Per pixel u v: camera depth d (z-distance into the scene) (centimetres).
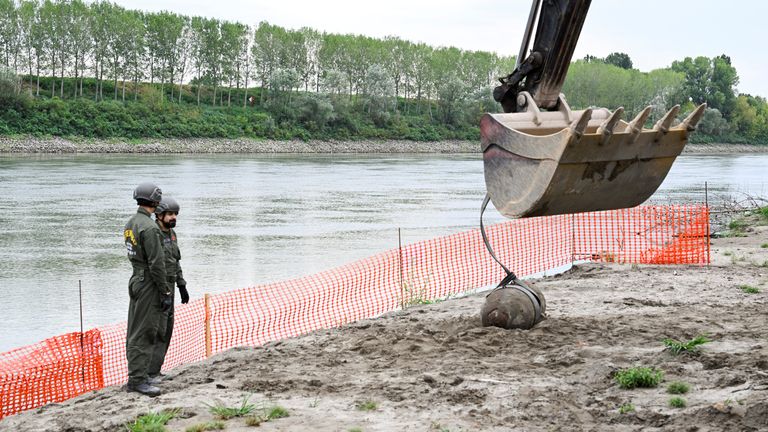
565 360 775
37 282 1831
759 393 616
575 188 689
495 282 1533
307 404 679
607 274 1355
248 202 3800
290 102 11781
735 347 798
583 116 647
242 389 739
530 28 774
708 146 15712
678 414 602
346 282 1602
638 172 706
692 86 16888
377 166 7406
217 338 1186
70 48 10794
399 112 13600
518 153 702
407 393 696
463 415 631
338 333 976
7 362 1095
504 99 796
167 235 839
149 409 688
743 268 1416
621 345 835
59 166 6109
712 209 2780
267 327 1252
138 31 11081
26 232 2645
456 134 13338
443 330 937
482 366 772
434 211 3475
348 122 12081
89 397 798
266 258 2184
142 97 10888
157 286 772
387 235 2683
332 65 13900
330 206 3650
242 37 12575
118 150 8956
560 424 607
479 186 4972
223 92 13362
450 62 14562
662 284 1236
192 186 4675
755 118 17362
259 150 10306
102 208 3353
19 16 10775
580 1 739
